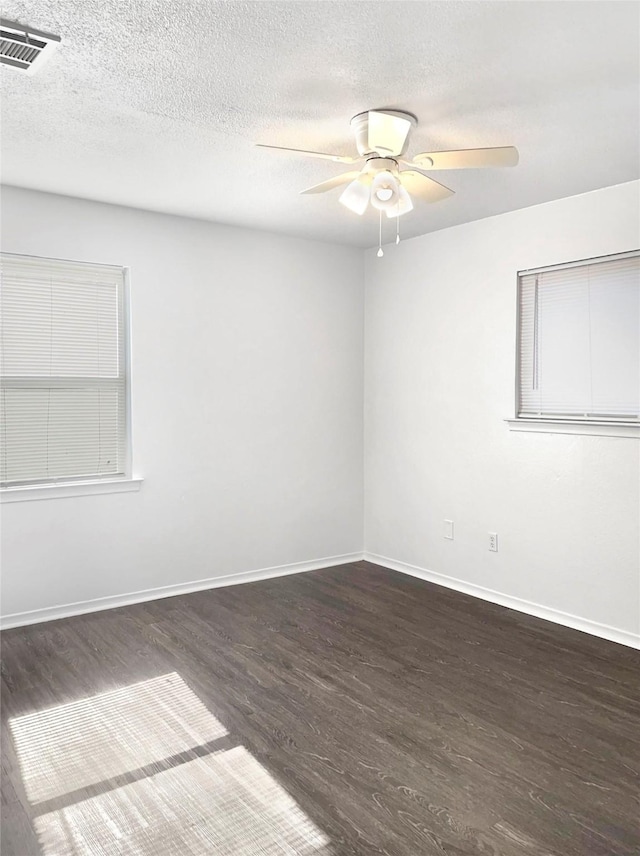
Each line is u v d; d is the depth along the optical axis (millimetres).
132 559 4191
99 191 3730
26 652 3424
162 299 4227
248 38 2109
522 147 3025
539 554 4020
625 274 3564
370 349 5176
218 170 3363
